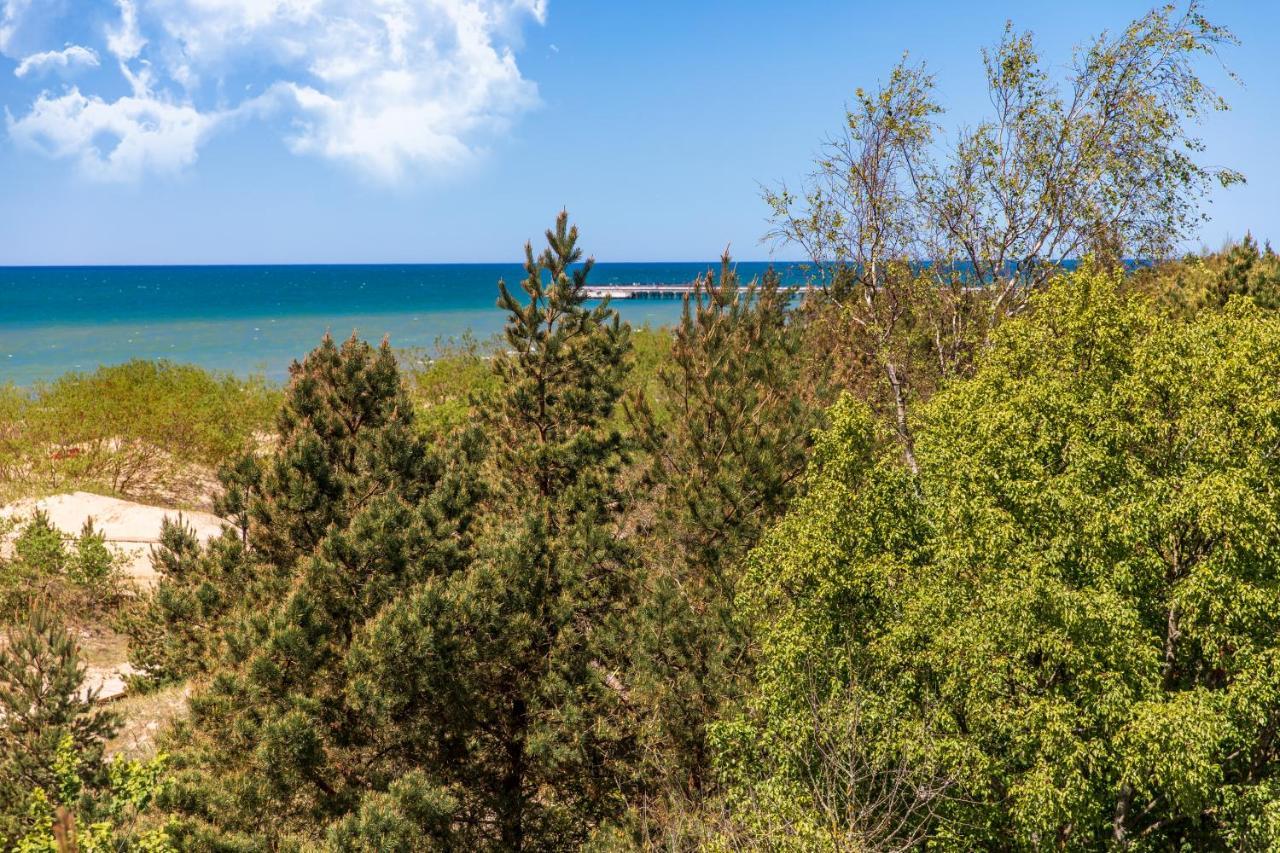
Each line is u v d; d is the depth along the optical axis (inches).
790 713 504.7
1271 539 439.8
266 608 458.9
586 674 536.7
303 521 506.0
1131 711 419.5
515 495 617.9
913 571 514.3
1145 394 484.7
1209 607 443.8
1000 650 461.4
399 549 483.2
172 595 487.2
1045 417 496.7
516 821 529.3
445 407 1261.1
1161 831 527.5
